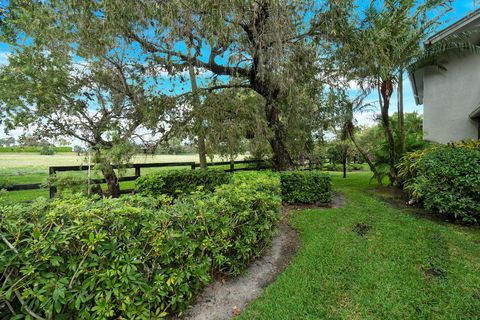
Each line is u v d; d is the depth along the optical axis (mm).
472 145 4910
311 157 11609
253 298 2135
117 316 1656
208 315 1912
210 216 2078
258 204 2674
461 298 2016
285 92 6023
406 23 5621
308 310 1909
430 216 4371
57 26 4289
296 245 3258
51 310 1367
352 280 2297
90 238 1483
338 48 5383
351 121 7410
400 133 6660
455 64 6848
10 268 1359
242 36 5074
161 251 1771
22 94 5105
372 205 5176
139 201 1962
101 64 5570
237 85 6645
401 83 6500
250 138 6855
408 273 2402
